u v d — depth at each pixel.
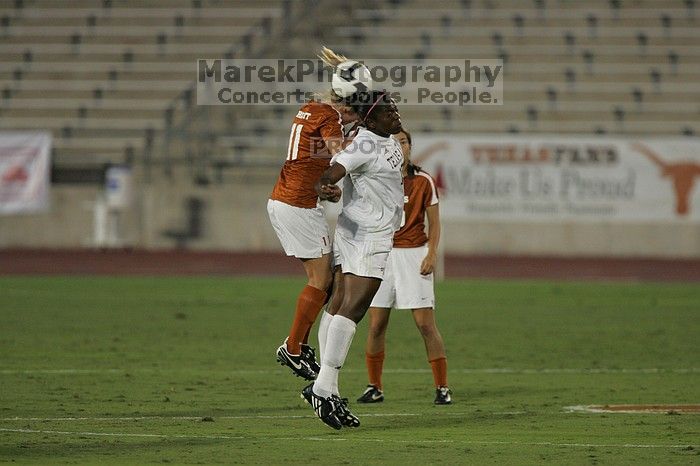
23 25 126.38
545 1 122.81
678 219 96.69
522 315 61.66
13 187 104.62
